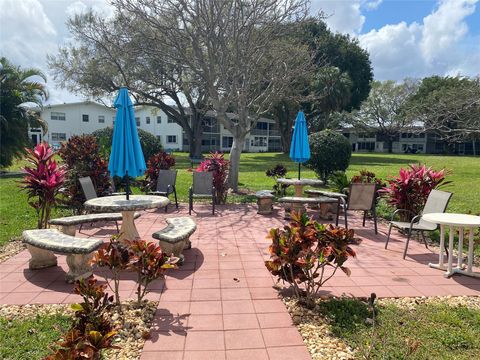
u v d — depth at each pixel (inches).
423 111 675.4
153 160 409.4
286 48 489.1
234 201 416.2
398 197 273.7
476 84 632.4
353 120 2160.4
